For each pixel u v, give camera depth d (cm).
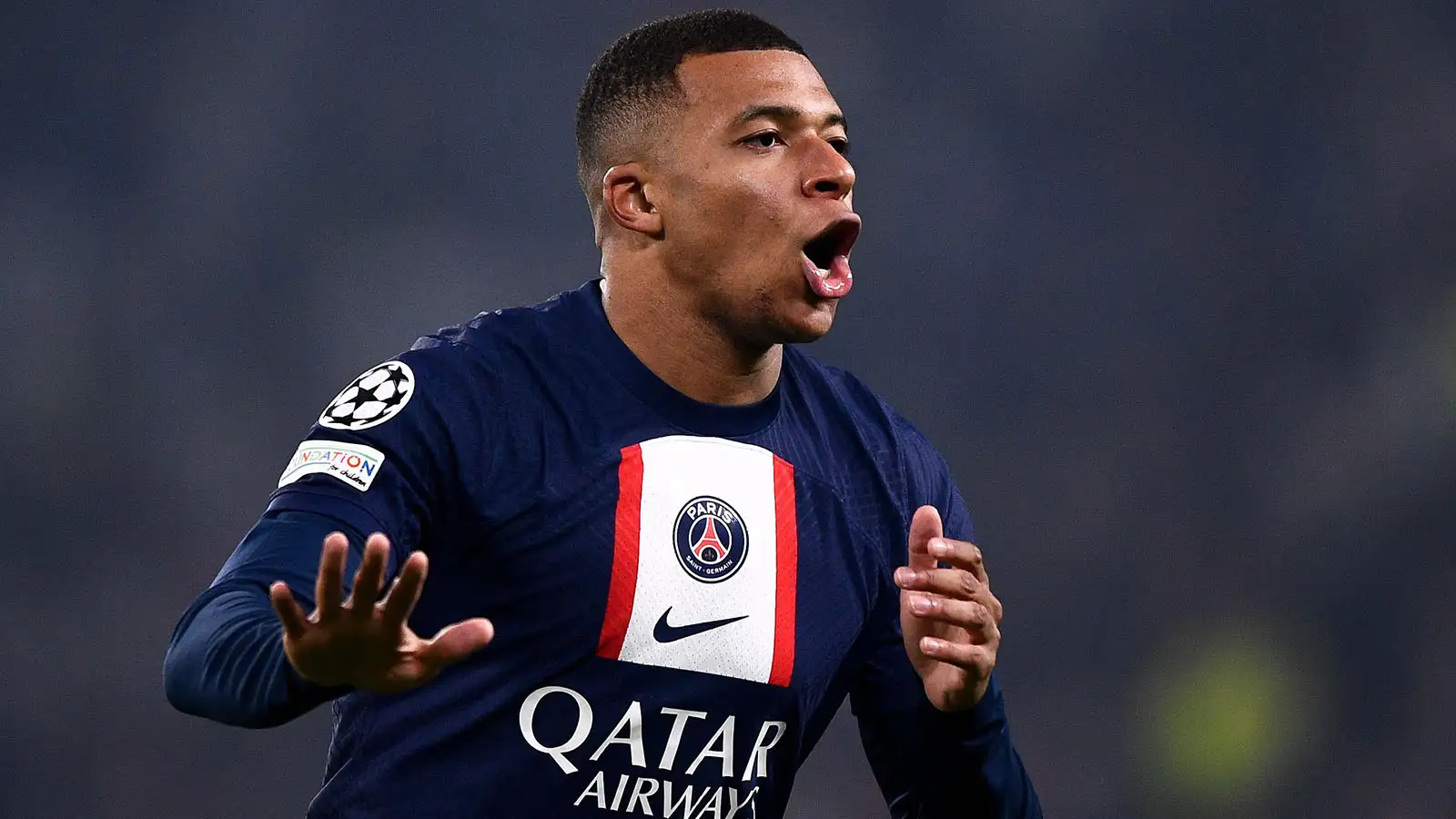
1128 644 5816
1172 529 5903
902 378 6162
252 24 5897
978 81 6241
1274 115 6112
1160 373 6062
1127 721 5681
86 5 5738
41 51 5719
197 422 5678
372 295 5944
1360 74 6059
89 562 5503
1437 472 5691
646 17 6138
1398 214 5988
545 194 6106
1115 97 6200
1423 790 5356
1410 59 6022
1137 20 6166
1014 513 6031
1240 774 5528
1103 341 6116
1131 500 5956
